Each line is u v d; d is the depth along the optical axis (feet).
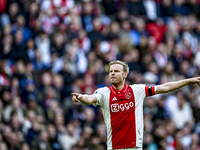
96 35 151.33
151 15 174.60
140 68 149.79
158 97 139.74
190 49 176.24
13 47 138.62
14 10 150.71
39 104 123.44
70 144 116.67
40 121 116.26
